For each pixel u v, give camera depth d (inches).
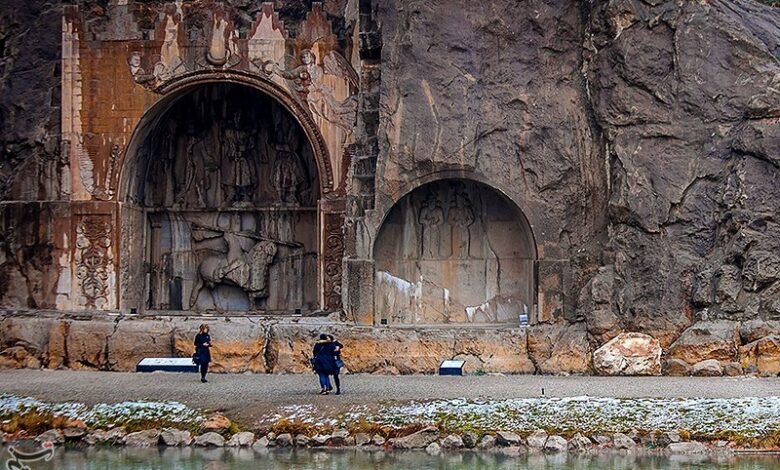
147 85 2033.7
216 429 1560.0
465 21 1946.4
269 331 1902.1
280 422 1566.2
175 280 2138.3
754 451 1481.3
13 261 2060.8
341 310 1958.7
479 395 1642.5
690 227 1846.7
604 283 1867.6
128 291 2070.6
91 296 2036.2
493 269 2009.1
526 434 1528.1
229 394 1664.6
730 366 1770.4
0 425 1592.0
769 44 1898.4
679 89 1867.6
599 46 1918.1
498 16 1943.9
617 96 1893.5
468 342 1879.9
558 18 1941.4
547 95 1934.1
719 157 1847.9
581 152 1927.9
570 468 1402.6
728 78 1852.9
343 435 1535.4
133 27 2038.6
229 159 2127.2
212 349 1891.0
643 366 1811.0
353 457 1470.2
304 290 2122.3
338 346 1668.3
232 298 2142.0
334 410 1589.6
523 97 1932.8
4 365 1943.9
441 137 1927.9
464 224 2015.3
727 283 1804.9
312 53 2014.0
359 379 1797.5
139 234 2105.1
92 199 2041.1
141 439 1549.0
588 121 1931.6
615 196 1883.6
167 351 1919.3
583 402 1584.6
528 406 1581.0
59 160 2047.2
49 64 2116.1
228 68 2022.6
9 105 2103.8
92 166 2041.1
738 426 1520.7
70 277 2038.6
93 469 1413.6
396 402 1606.8
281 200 2118.6
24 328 1956.2
